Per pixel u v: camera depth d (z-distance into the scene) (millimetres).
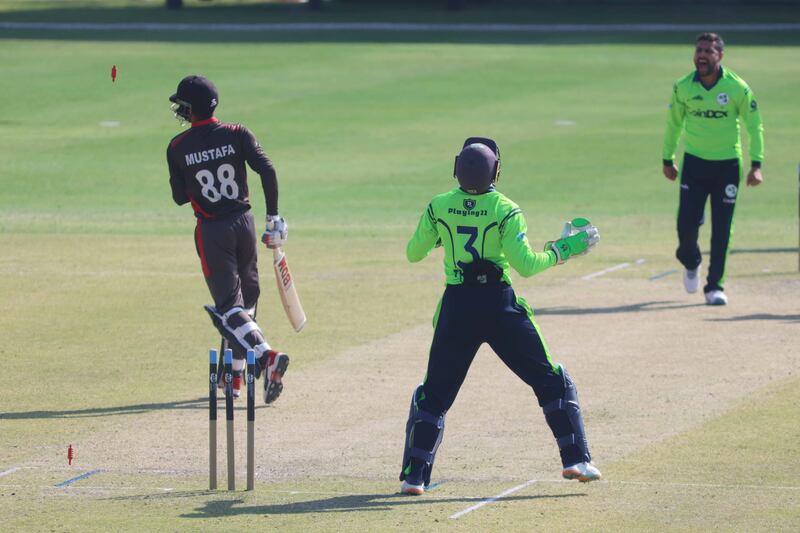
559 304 51000
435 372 28828
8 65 131875
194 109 36594
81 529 26031
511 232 27969
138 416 36031
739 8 197500
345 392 38375
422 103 112750
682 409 35812
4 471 30844
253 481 29078
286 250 63469
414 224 70812
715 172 50656
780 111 108625
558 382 28812
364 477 30312
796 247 64062
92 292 53562
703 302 51250
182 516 26906
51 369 41250
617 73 129875
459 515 26828
